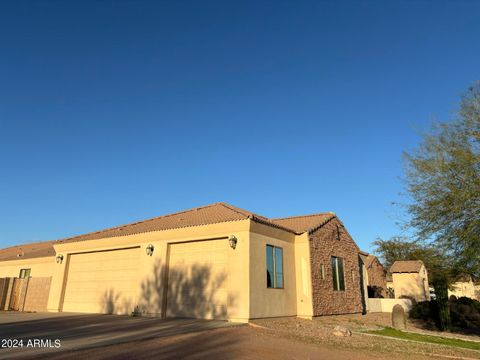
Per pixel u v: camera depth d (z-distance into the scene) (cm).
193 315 1789
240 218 1727
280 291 1866
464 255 1573
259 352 1098
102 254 2248
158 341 1145
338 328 1553
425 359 1161
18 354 878
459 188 1602
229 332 1384
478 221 1519
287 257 1992
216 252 1811
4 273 3120
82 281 2289
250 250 1698
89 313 2128
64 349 950
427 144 1728
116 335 1213
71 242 2359
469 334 1970
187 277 1864
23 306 2539
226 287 1730
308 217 2480
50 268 2745
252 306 1639
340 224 2553
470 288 4000
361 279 2858
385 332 1755
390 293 4256
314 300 2008
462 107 1675
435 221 1664
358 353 1187
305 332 1520
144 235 2027
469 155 1579
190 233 1872
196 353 1026
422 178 1723
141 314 1925
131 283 2055
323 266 2192
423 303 2548
